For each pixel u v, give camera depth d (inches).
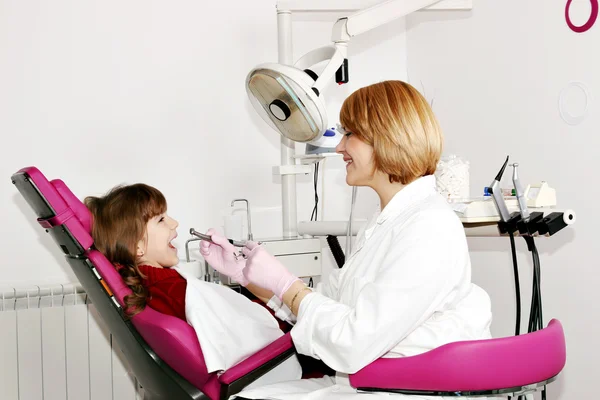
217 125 114.2
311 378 68.7
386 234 60.0
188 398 60.7
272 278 59.7
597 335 91.7
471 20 114.5
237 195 116.0
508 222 70.9
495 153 110.5
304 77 79.1
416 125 59.0
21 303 99.8
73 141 104.4
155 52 109.5
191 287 64.7
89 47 105.1
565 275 96.8
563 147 97.0
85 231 62.9
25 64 101.4
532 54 102.1
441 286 54.5
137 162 108.7
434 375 51.9
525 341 53.0
